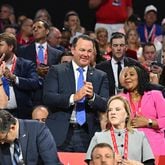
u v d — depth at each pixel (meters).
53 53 29.09
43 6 41.56
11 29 35.03
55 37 31.69
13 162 19.70
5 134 19.22
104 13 38.38
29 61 26.86
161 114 23.48
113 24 38.44
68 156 21.83
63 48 31.77
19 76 26.55
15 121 19.52
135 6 41.72
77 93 22.84
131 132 21.52
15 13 41.53
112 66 27.52
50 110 23.75
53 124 23.19
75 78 23.36
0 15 38.56
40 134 19.86
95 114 23.34
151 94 23.69
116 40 27.53
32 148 19.78
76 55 23.38
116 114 21.42
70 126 23.19
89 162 20.78
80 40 23.34
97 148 19.19
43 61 28.89
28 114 26.52
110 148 19.19
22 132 19.75
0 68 25.12
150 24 38.50
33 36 31.69
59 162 19.98
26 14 41.56
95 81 23.48
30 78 26.50
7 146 19.70
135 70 23.69
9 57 26.53
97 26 38.59
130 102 23.59
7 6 38.81
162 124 23.31
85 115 23.16
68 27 36.53
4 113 19.25
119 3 38.38
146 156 21.38
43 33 28.97
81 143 23.12
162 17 41.53
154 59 32.62
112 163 19.12
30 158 19.78
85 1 41.28
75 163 21.72
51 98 23.08
